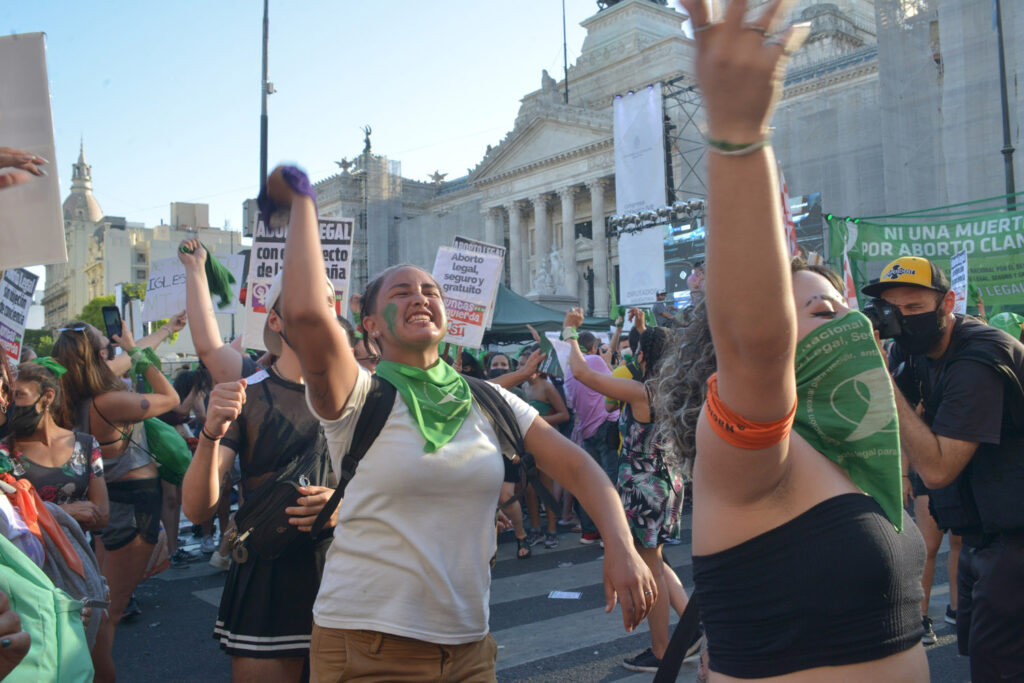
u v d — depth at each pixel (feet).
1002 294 34.83
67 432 11.89
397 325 7.02
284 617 8.88
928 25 70.03
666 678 6.31
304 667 9.32
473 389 7.39
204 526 25.58
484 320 22.57
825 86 92.99
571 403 28.50
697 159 105.40
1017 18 60.34
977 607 9.04
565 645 16.11
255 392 9.77
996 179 61.77
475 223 188.75
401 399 6.84
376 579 6.61
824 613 4.79
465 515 6.81
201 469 8.17
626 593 6.70
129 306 33.42
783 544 4.90
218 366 11.43
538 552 25.38
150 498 14.01
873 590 4.82
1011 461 8.73
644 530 13.99
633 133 90.17
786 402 4.30
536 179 171.73
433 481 6.61
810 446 5.17
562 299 96.43
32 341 196.54
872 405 5.09
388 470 6.56
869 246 37.99
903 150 69.41
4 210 9.74
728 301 3.81
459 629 6.79
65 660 7.02
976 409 8.47
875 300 9.87
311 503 8.54
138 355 15.10
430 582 6.59
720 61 3.18
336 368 6.26
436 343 7.11
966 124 63.31
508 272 189.98
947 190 65.87
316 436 9.52
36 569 7.16
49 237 9.80
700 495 5.27
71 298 306.76
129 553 13.44
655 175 88.33
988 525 8.82
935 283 9.31
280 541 8.52
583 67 176.45
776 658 4.90
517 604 19.45
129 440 14.26
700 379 6.09
